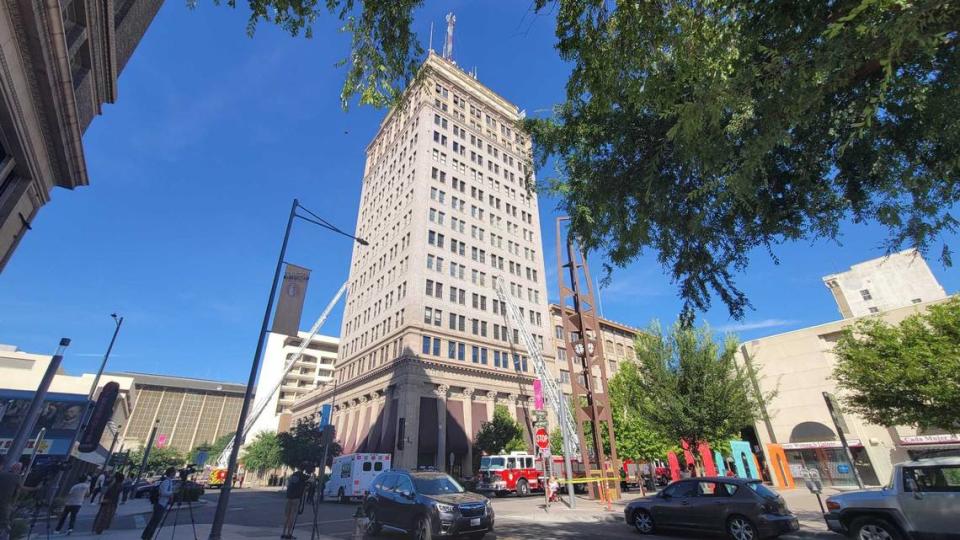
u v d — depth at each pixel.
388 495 11.86
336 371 61.59
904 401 18.81
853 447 29.28
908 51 3.94
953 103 4.34
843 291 66.75
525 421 48.91
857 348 21.38
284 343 94.00
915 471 8.39
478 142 64.00
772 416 29.78
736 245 7.80
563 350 62.19
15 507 9.08
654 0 4.67
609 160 7.95
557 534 11.60
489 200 60.91
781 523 9.49
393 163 63.53
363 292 60.66
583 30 5.34
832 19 4.16
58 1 5.89
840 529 9.14
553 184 9.91
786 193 6.91
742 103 4.39
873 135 5.52
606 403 23.34
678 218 7.61
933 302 26.84
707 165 5.18
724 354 20.78
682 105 4.75
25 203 7.79
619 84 5.48
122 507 24.62
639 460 33.16
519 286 58.34
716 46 4.63
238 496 36.28
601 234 8.62
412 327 45.34
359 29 5.88
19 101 6.21
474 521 10.20
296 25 5.88
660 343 21.72
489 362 50.12
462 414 45.03
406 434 40.09
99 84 8.86
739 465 27.45
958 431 18.09
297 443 42.12
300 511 17.02
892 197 5.61
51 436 30.52
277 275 12.52
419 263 49.03
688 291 8.67
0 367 40.81
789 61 4.33
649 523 11.53
